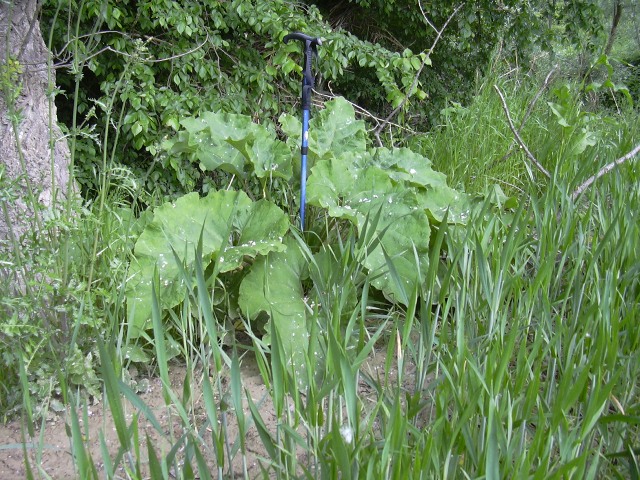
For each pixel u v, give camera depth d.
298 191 3.47
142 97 4.87
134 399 1.67
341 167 3.21
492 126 5.00
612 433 1.95
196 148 3.46
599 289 2.38
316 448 1.69
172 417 2.40
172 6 4.91
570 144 4.58
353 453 1.59
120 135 5.17
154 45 5.13
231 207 3.04
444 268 3.06
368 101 7.23
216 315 2.97
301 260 2.99
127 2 4.82
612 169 3.60
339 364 1.70
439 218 3.20
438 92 7.19
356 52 5.37
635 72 10.23
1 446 1.83
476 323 2.53
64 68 4.88
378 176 3.22
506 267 2.44
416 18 6.82
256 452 2.22
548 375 2.15
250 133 3.24
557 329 2.14
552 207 2.92
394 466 1.52
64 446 2.26
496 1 6.93
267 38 5.67
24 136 2.76
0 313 2.32
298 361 2.59
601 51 7.23
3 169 2.32
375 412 1.70
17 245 2.29
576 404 2.12
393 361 2.76
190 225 2.97
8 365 2.28
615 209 3.10
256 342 2.18
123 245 2.79
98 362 2.54
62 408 2.39
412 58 5.41
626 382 2.12
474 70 7.36
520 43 7.04
